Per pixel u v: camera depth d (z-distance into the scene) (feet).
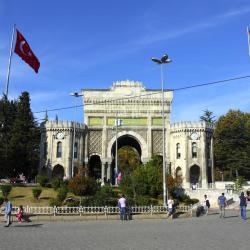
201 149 245.04
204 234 64.85
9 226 80.48
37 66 119.44
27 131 207.21
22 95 213.46
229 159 285.64
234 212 134.41
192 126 246.88
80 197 131.44
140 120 258.78
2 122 199.93
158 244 52.90
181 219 103.50
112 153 261.65
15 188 162.20
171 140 254.06
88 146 255.09
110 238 59.67
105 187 135.03
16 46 112.57
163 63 129.49
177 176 194.18
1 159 191.01
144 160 251.39
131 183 152.35
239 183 200.95
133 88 262.06
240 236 61.41
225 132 294.87
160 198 154.30
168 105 260.83
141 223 89.20
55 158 240.73
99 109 259.19
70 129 244.42
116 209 104.22
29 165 207.31
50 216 95.91
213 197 186.50
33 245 51.67
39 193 139.64
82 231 70.28
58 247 49.93
